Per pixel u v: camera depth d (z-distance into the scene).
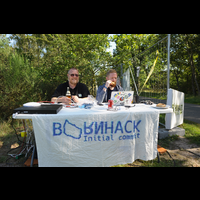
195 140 3.15
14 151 2.65
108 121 1.86
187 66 16.61
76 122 1.76
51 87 6.51
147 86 5.55
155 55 4.89
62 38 6.61
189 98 12.41
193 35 13.25
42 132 1.69
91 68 6.18
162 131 3.35
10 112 4.26
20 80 4.33
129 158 1.99
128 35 6.73
